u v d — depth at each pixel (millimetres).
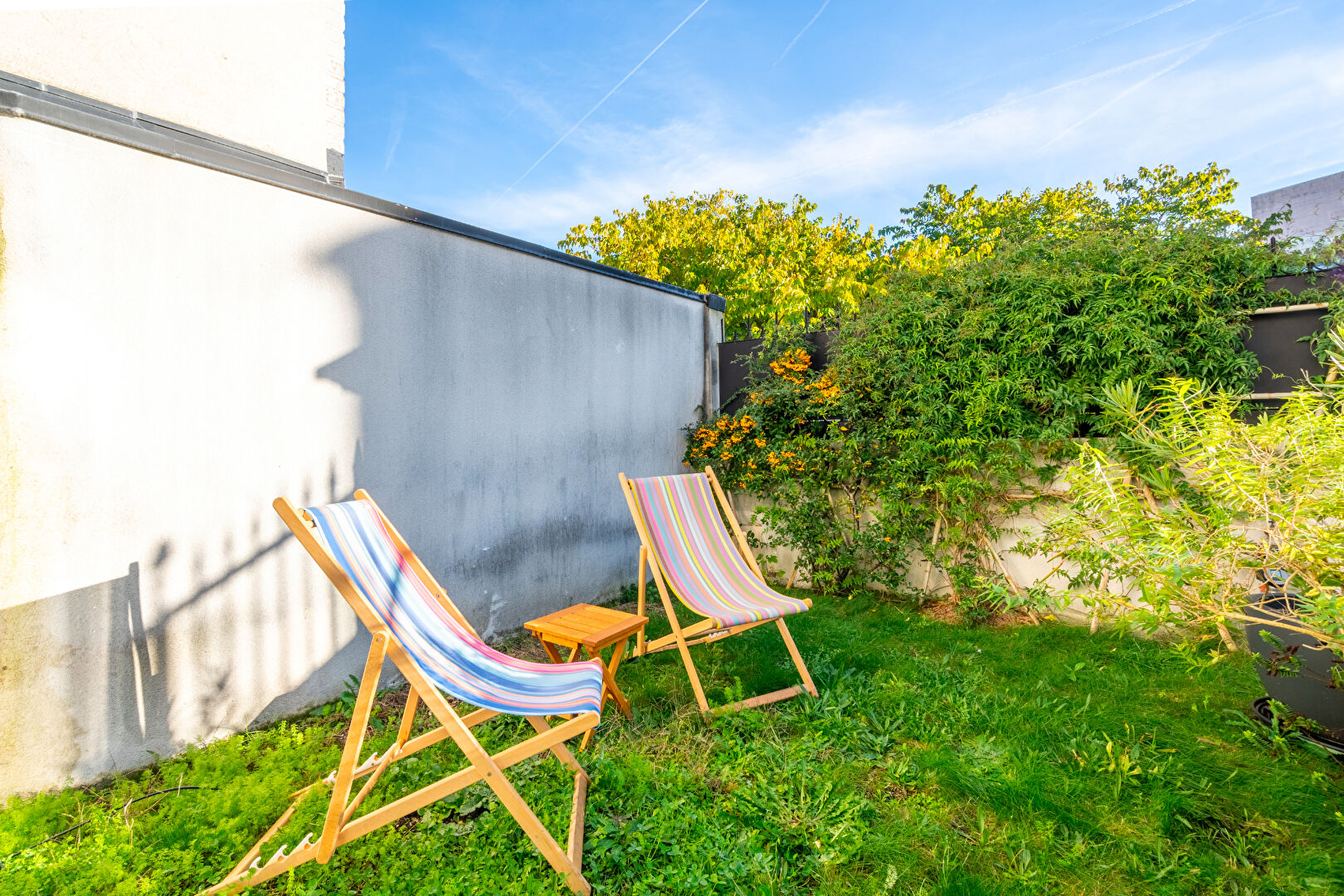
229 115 3799
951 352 4066
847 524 4660
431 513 3350
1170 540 2084
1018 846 1811
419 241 3307
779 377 5062
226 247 2580
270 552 2713
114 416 2275
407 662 1592
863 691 2822
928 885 1682
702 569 3143
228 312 2584
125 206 2305
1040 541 3426
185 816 1938
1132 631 3467
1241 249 3354
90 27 3188
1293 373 3254
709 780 2184
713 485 3578
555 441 4125
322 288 2898
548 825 1871
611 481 4613
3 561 2041
